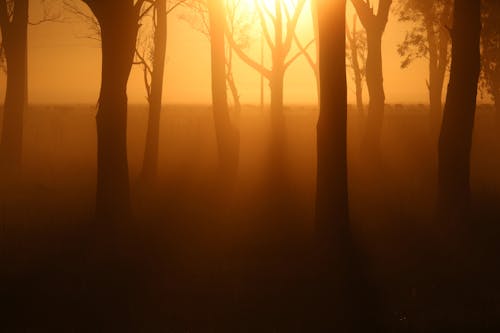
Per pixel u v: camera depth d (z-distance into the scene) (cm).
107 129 1695
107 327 1130
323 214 1552
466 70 1788
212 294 1314
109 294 1312
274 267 1514
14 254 1586
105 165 1697
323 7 1523
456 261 1571
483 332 1116
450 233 1777
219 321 1162
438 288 1355
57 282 1388
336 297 1287
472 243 1716
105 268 1497
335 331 1114
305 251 1655
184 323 1150
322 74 1544
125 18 1677
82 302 1262
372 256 1599
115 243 1627
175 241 1769
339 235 1537
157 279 1416
